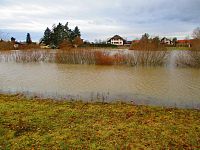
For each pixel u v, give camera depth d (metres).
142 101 15.00
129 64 36.00
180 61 34.31
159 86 19.86
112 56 36.50
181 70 30.45
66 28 88.62
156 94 16.95
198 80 22.92
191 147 7.44
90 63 37.78
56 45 84.94
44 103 12.68
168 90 18.30
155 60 35.22
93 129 8.80
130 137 8.12
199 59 32.81
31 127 8.98
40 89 18.30
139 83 21.22
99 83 21.05
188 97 16.11
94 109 11.53
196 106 13.85
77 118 10.04
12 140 7.84
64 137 8.09
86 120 9.80
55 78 23.77
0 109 11.16
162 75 26.19
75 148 7.36
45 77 24.41
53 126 9.09
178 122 9.65
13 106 11.76
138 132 8.54
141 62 35.75
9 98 14.14
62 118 10.01
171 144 7.64
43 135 8.25
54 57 42.38
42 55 43.53
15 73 27.47
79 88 18.78
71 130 8.70
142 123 9.48
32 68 32.62
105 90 18.16
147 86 19.88
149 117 10.34
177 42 104.00
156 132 8.54
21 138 7.99
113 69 31.48
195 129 8.84
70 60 38.78
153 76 25.47
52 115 10.38
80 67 33.66
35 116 10.20
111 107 12.08
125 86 19.80
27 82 21.38
